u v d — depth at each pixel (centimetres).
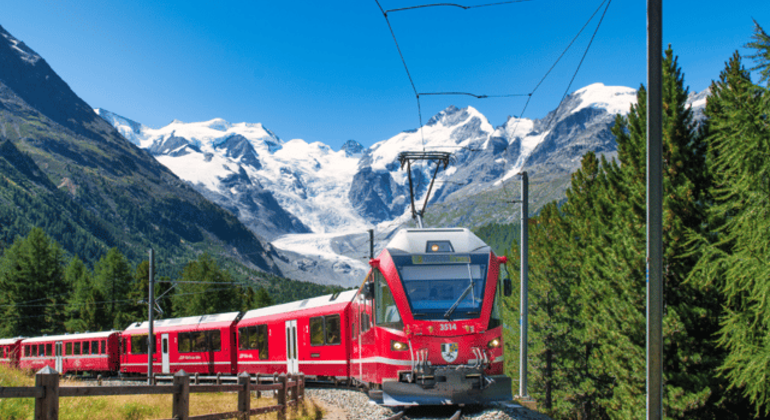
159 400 1792
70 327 8888
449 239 1593
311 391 2483
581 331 3584
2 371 1862
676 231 2083
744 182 1255
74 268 10844
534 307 3950
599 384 3231
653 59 916
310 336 2692
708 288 2016
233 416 1158
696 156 2323
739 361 1359
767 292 1202
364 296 1608
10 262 9856
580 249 4000
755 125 1221
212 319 3641
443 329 1448
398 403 1430
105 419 1312
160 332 4041
